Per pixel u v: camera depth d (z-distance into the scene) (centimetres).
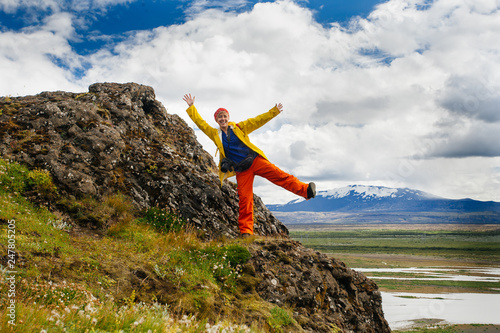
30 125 1113
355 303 1154
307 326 909
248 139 1067
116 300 668
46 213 897
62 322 448
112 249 833
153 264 812
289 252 1086
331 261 1166
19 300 512
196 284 812
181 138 1561
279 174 1056
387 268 10394
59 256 727
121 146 1172
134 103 1466
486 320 4322
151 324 527
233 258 939
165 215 1083
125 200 1081
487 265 11169
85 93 1398
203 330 592
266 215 1481
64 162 1045
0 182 906
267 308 868
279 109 1048
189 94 1099
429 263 11775
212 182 1309
